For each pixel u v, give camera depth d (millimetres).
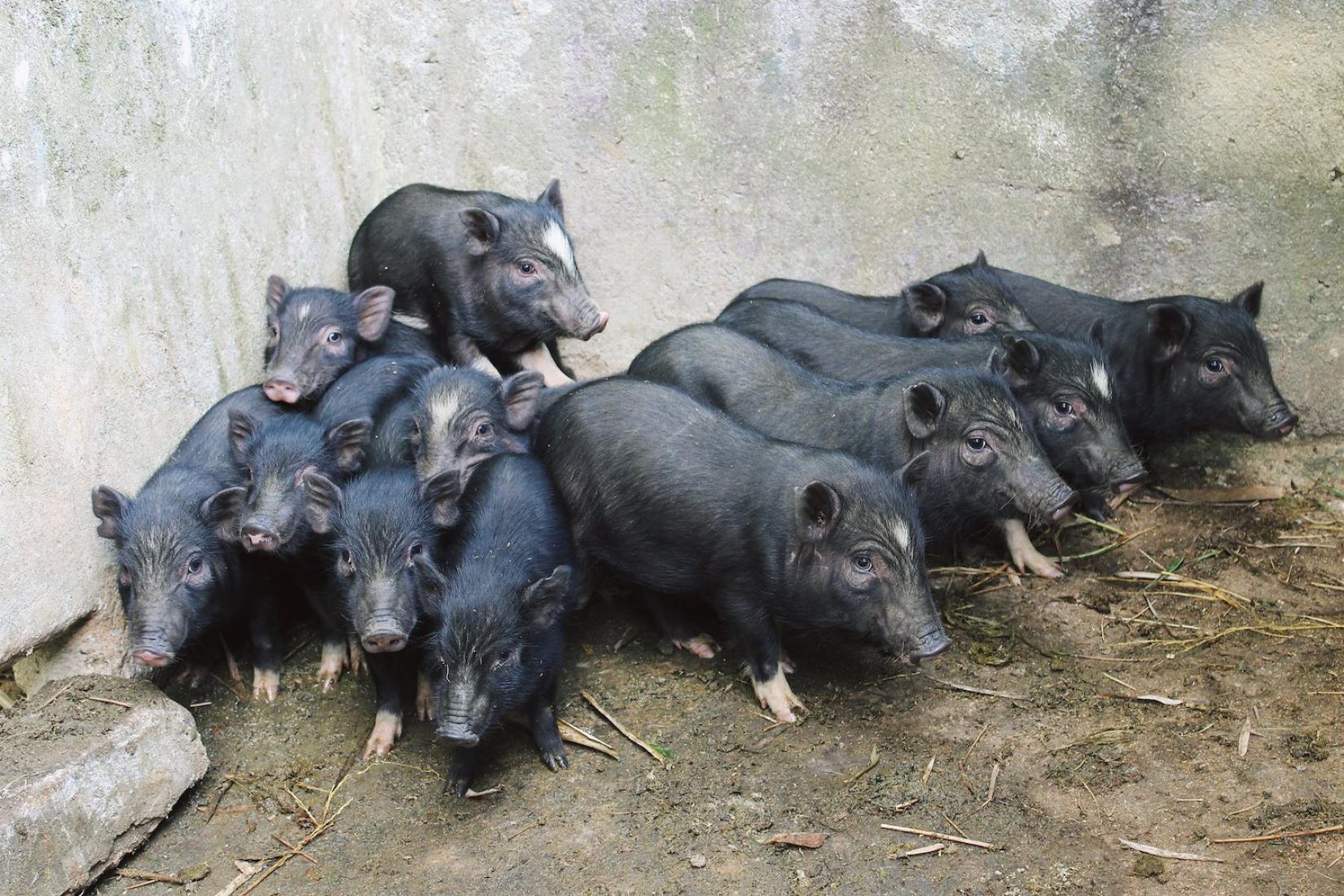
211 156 2621
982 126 2908
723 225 3014
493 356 3025
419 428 2619
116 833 2289
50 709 2350
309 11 2840
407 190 3000
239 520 2479
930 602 2408
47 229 2336
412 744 2484
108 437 2449
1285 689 2504
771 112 2945
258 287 2756
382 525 2416
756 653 2521
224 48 2635
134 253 2479
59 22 2334
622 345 3105
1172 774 2375
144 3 2475
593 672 2604
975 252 2977
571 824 2346
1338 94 2811
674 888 2250
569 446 2613
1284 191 2865
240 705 2547
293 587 2682
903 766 2410
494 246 2898
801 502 2410
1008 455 2570
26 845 2205
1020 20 2850
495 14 2955
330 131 2920
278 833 2348
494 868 2287
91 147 2395
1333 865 2234
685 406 2590
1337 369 2920
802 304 2881
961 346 2775
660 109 2969
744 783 2396
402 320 2975
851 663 2605
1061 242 2949
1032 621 2672
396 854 2314
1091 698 2510
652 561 2576
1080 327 2887
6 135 2270
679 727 2494
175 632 2400
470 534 2475
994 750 2428
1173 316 2818
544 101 2992
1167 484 2986
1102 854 2270
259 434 2557
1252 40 2807
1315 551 2799
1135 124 2871
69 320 2377
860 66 2906
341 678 2598
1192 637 2619
